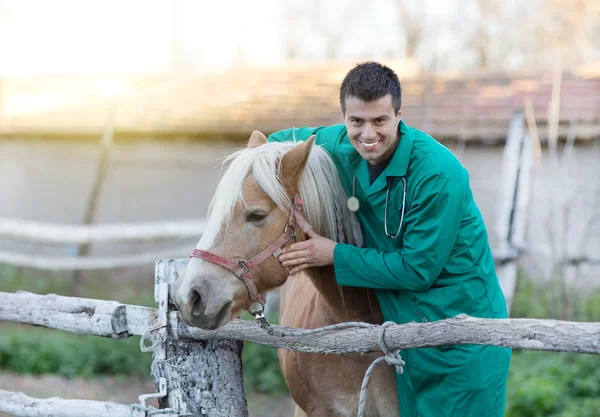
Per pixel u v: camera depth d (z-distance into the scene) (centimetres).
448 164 262
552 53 2084
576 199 998
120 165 1250
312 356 295
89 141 1265
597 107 1014
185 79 1413
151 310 279
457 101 1112
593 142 1002
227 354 276
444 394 266
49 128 1241
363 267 261
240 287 249
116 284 1150
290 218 261
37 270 1191
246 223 253
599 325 192
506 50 2300
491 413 270
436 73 1244
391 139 262
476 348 266
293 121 1141
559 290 882
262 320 258
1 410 306
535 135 846
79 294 1062
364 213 285
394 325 238
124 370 797
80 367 787
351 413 296
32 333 880
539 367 634
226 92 1305
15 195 1317
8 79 1571
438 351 266
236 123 1155
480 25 2322
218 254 247
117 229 908
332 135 300
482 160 1051
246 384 744
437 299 266
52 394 682
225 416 271
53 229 902
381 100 253
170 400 270
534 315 826
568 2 2014
